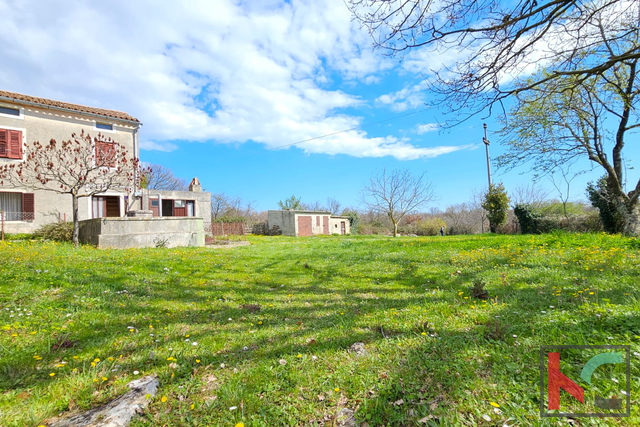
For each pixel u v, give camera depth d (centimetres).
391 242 1692
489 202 2847
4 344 306
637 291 404
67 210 1708
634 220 1426
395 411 201
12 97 1575
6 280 522
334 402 217
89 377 250
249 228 3669
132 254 962
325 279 693
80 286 528
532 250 894
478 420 187
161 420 200
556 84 547
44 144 1669
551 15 412
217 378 257
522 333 299
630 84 895
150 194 2088
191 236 1478
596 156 1496
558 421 178
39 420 197
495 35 444
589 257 689
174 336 349
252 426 195
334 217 3997
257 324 400
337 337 335
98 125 1858
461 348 282
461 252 975
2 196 1583
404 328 349
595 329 287
